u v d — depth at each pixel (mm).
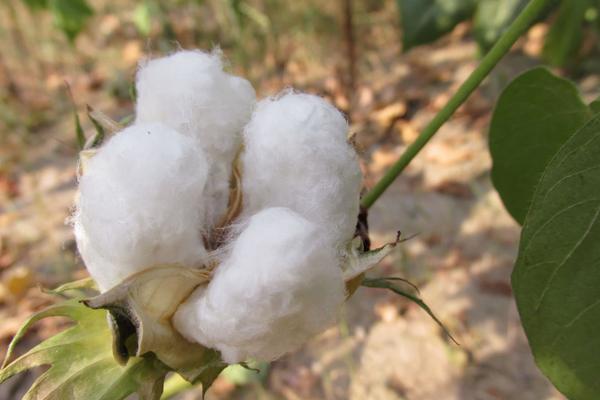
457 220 708
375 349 593
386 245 205
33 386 210
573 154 198
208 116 216
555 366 195
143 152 190
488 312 610
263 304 182
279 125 203
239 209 211
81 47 1129
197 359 207
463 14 551
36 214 792
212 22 1077
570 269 194
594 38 854
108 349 217
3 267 723
